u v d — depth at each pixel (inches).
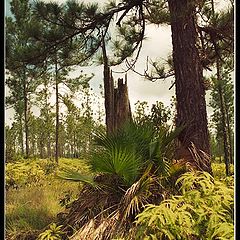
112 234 178.5
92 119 786.8
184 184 164.1
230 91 386.3
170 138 209.2
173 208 155.9
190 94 260.7
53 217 279.1
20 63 328.2
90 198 210.2
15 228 254.7
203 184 159.5
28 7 344.5
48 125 902.4
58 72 677.9
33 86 692.1
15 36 331.3
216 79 379.2
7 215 282.7
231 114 403.2
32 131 889.5
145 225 159.8
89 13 322.7
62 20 320.8
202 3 273.3
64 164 499.5
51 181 419.2
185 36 265.6
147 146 202.2
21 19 365.7
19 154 709.9
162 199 186.7
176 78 266.8
